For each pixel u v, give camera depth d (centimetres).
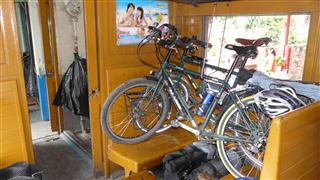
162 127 265
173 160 227
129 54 271
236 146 221
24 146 216
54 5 349
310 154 154
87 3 238
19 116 211
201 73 234
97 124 268
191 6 305
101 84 258
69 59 372
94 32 247
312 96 186
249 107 208
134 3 266
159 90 244
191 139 270
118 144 257
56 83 373
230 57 280
